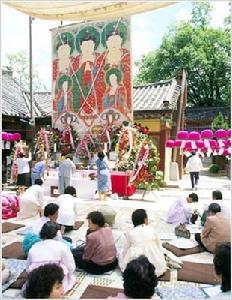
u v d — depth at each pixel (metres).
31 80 14.03
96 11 4.83
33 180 11.42
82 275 4.56
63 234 6.40
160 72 26.41
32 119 14.20
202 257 5.17
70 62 14.08
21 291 3.78
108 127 13.18
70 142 13.80
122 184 11.08
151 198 11.04
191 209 7.15
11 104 16.28
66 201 6.48
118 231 6.63
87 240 4.64
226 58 25.20
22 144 13.24
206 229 5.29
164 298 3.84
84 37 13.72
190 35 25.33
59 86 14.38
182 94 15.39
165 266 4.46
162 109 13.31
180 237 6.15
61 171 10.62
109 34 13.20
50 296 2.38
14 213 7.88
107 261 4.60
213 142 12.30
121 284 4.27
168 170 14.42
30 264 3.74
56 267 2.49
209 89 27.31
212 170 21.19
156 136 13.88
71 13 4.93
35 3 4.55
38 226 4.99
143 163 10.88
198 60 24.89
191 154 13.34
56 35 14.41
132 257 4.39
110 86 13.20
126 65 12.87
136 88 16.75
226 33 25.14
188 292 3.99
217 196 6.42
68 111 14.12
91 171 11.50
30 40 14.00
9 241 5.91
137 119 14.08
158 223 7.32
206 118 24.17
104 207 6.78
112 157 12.53
